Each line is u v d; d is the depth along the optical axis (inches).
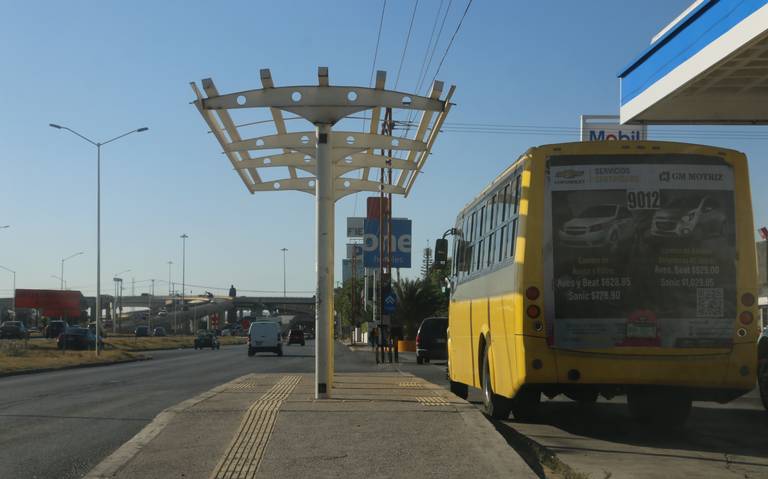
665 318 382.6
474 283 541.0
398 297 2046.0
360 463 303.9
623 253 386.0
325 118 509.7
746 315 385.4
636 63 773.3
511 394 417.1
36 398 676.1
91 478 292.7
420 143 581.0
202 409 429.4
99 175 1870.1
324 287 505.7
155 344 2829.7
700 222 389.1
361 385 602.2
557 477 313.4
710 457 358.0
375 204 1680.6
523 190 397.1
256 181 714.2
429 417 397.7
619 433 437.7
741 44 591.5
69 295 2746.1
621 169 391.2
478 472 289.7
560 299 384.8
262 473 291.1
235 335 5388.8
